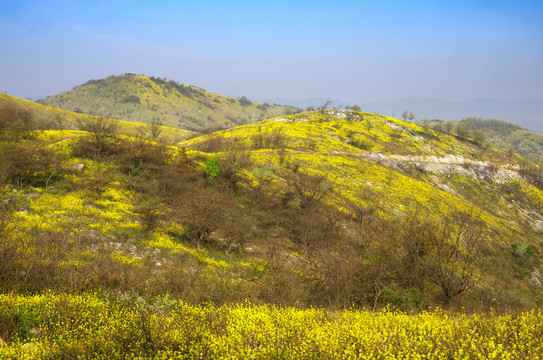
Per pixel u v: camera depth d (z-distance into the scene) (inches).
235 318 291.3
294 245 1031.0
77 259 523.2
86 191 1012.5
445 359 212.2
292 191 1531.7
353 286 513.7
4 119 1454.2
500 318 287.3
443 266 579.8
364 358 210.1
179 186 1241.4
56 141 1339.8
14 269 420.2
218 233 1008.2
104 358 229.3
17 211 739.4
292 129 3789.4
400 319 304.5
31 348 237.8
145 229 859.4
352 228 1309.1
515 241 2089.1
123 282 465.7
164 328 263.7
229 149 2367.1
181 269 608.7
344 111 4808.1
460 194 3134.8
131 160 1338.6
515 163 4180.6
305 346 234.5
